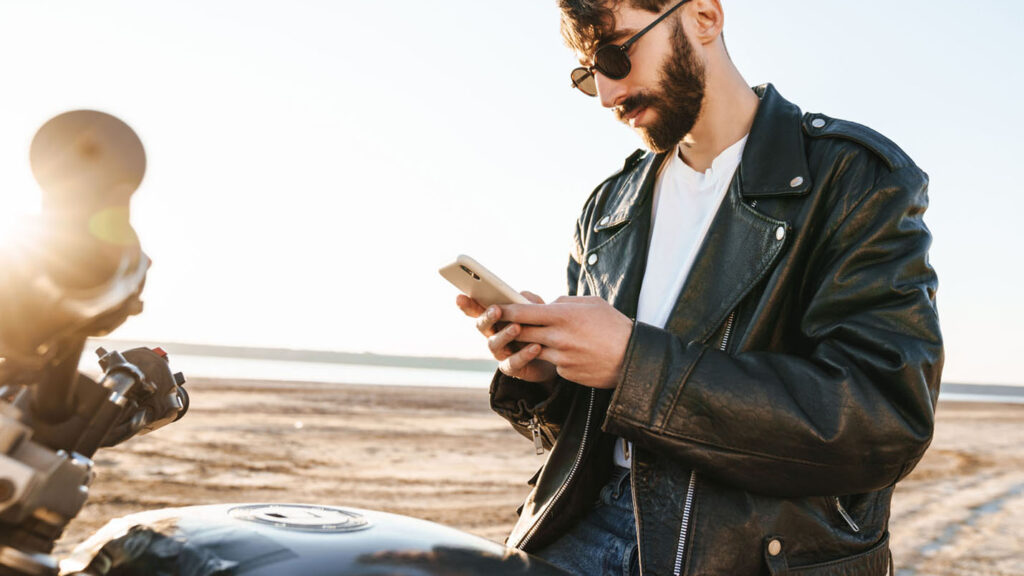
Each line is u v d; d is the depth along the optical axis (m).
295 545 0.85
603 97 1.59
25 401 0.70
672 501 1.36
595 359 1.26
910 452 1.22
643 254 1.73
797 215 1.43
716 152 1.65
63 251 0.54
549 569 0.96
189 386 20.47
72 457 0.71
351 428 15.09
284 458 10.94
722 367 1.25
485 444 14.51
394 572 0.83
